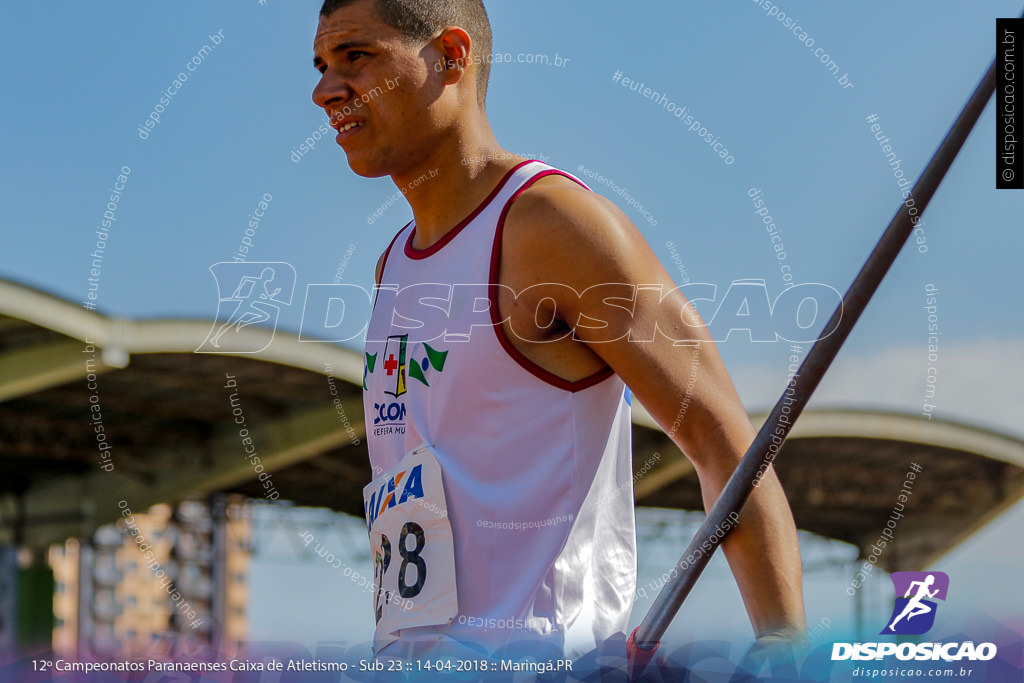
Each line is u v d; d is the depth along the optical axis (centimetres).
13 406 2062
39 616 2389
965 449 2230
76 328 1664
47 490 2455
